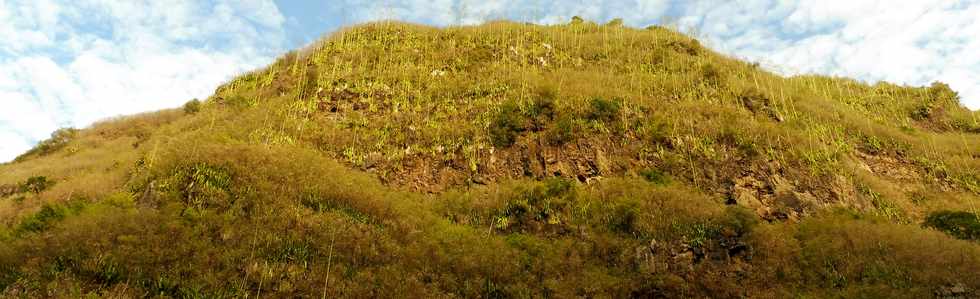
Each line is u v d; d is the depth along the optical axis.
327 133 24.09
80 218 16.33
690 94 28.20
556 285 15.95
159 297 13.84
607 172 21.88
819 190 20.94
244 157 19.33
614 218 18.67
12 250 15.02
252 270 14.98
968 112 35.62
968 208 22.12
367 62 32.22
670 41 37.97
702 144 22.94
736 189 20.73
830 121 27.81
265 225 16.44
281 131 23.95
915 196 23.33
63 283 14.02
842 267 16.50
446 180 21.95
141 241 15.12
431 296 15.11
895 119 32.84
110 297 13.59
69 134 37.72
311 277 15.13
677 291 16.27
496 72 30.16
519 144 23.17
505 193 20.30
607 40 37.66
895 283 15.75
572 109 24.84
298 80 30.00
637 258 17.19
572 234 18.25
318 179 19.09
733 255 17.42
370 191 19.47
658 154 22.52
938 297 15.30
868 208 20.84
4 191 23.67
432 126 24.70
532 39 37.22
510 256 17.09
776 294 15.91
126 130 36.25
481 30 38.03
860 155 25.72
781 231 18.30
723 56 38.34
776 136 23.83
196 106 34.62
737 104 27.67
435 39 36.28
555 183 20.27
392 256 16.50
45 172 26.02
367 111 26.42
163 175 18.09
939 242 17.48
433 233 17.91
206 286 14.34
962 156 27.03
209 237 15.59
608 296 15.73
